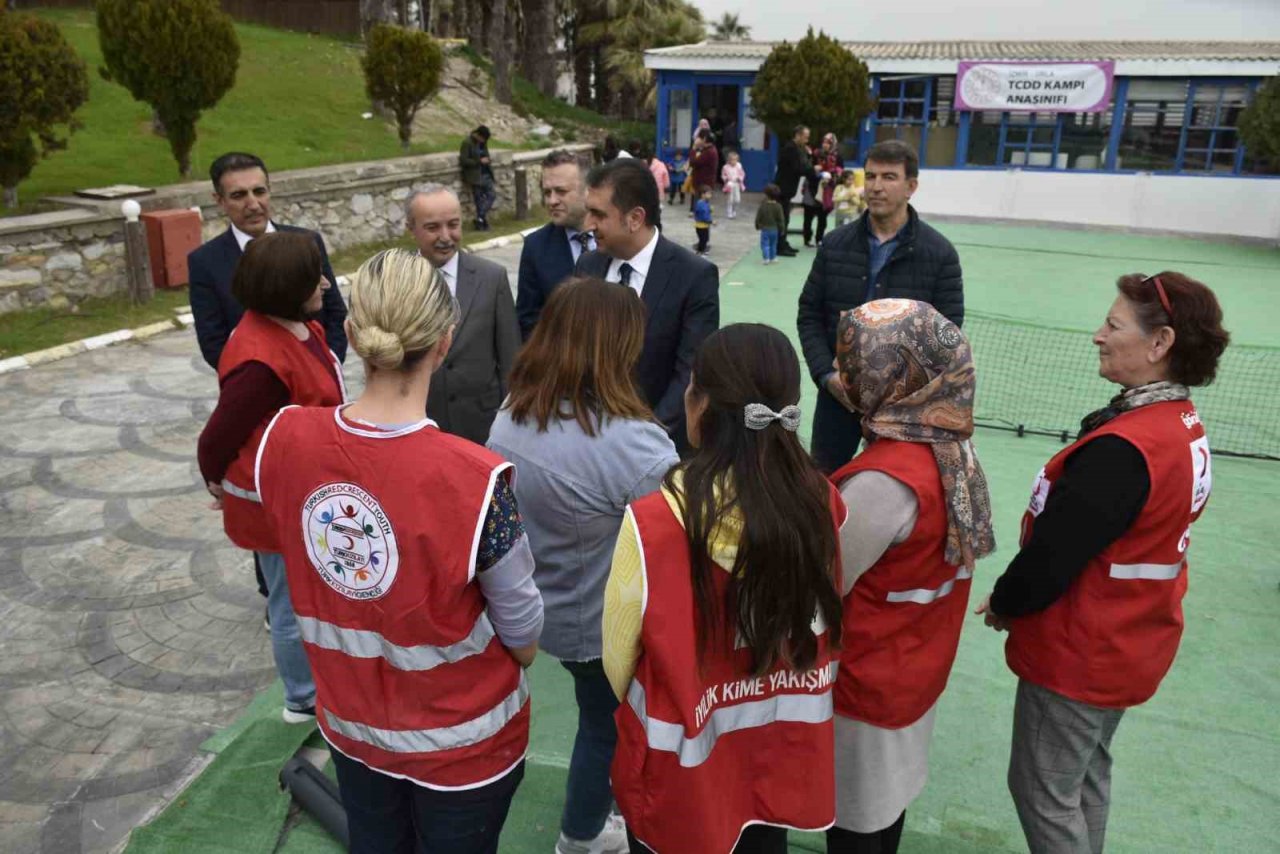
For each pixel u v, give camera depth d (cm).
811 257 1370
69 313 852
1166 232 1806
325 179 1172
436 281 168
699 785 170
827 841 219
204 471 257
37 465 554
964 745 318
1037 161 1900
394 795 190
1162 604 199
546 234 389
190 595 414
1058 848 216
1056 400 738
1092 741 209
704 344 171
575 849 238
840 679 200
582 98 3328
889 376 189
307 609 179
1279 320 1091
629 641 168
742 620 163
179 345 815
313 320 281
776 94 1741
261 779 277
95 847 268
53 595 412
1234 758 312
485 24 2947
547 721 321
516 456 210
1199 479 195
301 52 1869
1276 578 443
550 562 214
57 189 991
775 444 164
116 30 1013
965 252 1498
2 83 820
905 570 192
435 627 169
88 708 333
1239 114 1738
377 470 164
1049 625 205
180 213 938
